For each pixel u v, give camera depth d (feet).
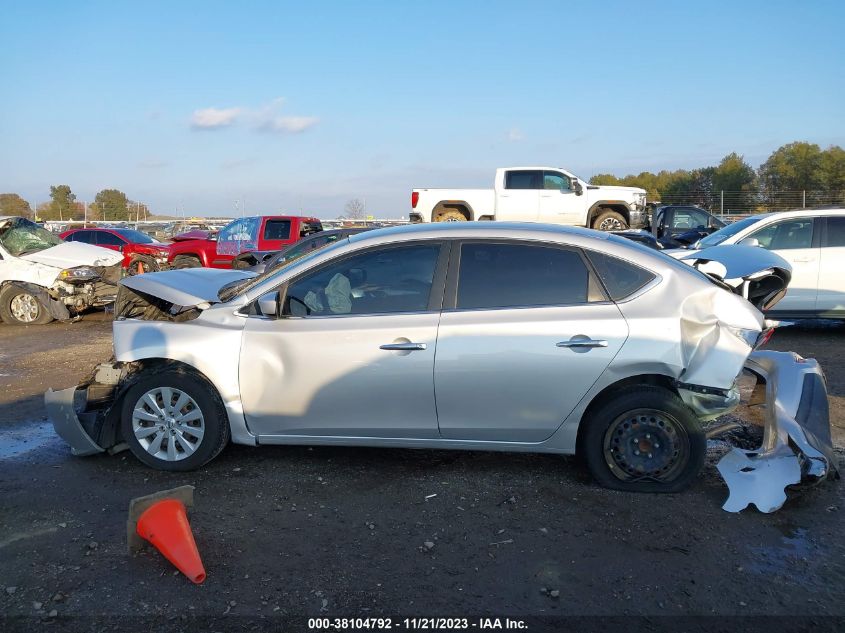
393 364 14.14
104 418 15.85
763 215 33.12
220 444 15.28
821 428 14.60
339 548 12.10
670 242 50.42
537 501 13.92
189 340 14.97
